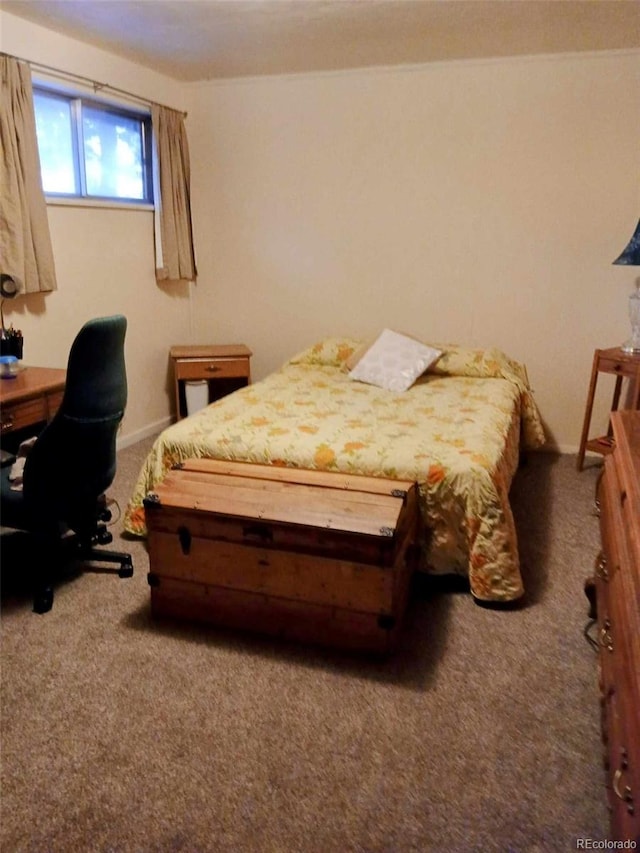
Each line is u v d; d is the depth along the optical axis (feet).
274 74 12.68
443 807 4.75
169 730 5.48
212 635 6.82
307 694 5.92
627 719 3.55
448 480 7.29
